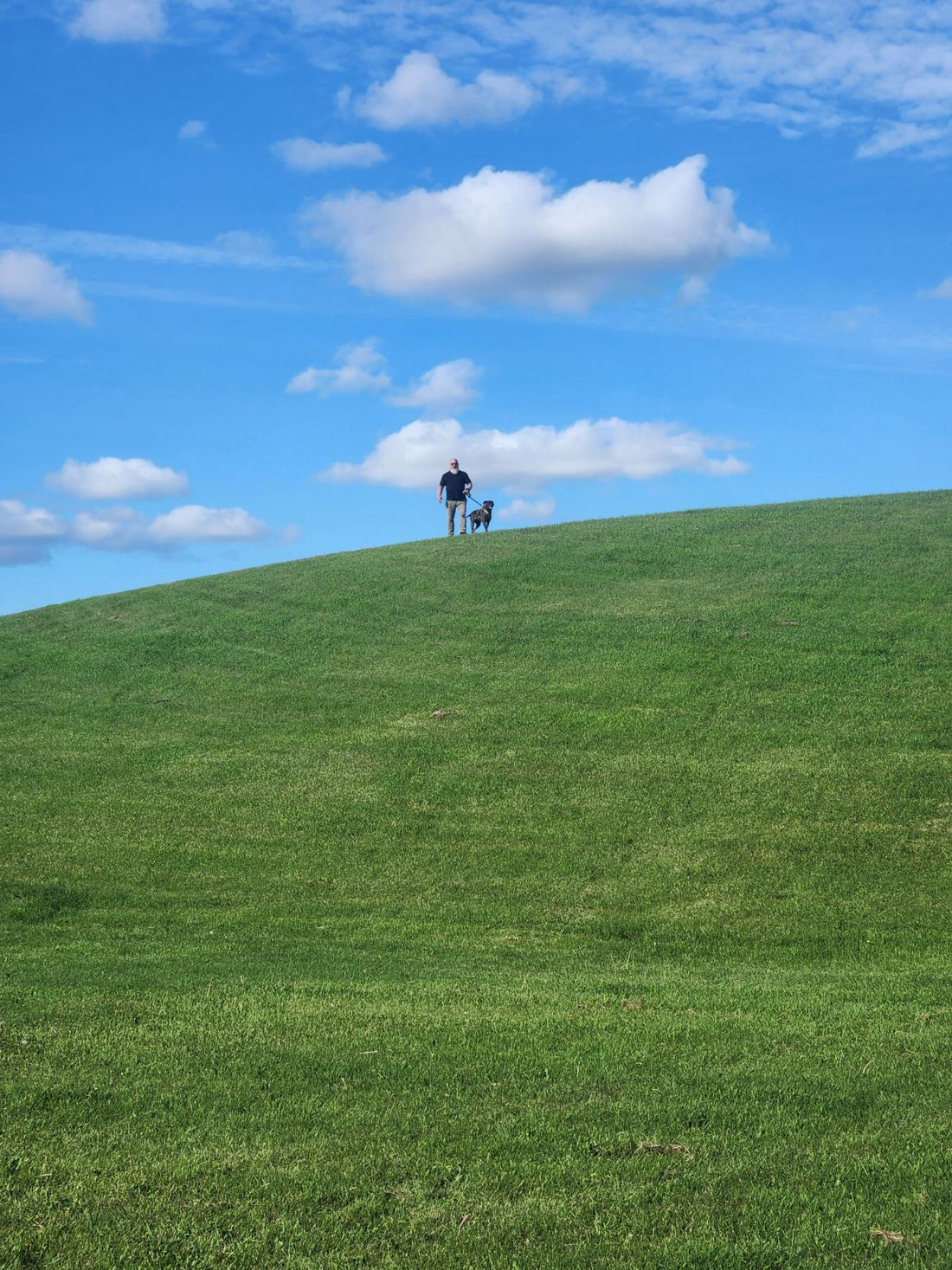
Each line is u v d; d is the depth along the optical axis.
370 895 14.80
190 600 29.50
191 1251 5.44
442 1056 8.16
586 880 15.01
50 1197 5.91
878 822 15.94
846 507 33.66
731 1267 5.35
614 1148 6.56
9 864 15.87
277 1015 9.28
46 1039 8.50
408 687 22.58
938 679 20.53
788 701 20.20
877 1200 5.96
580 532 33.56
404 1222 5.72
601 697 21.19
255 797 18.14
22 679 24.44
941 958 12.26
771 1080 7.70
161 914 14.19
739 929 13.38
